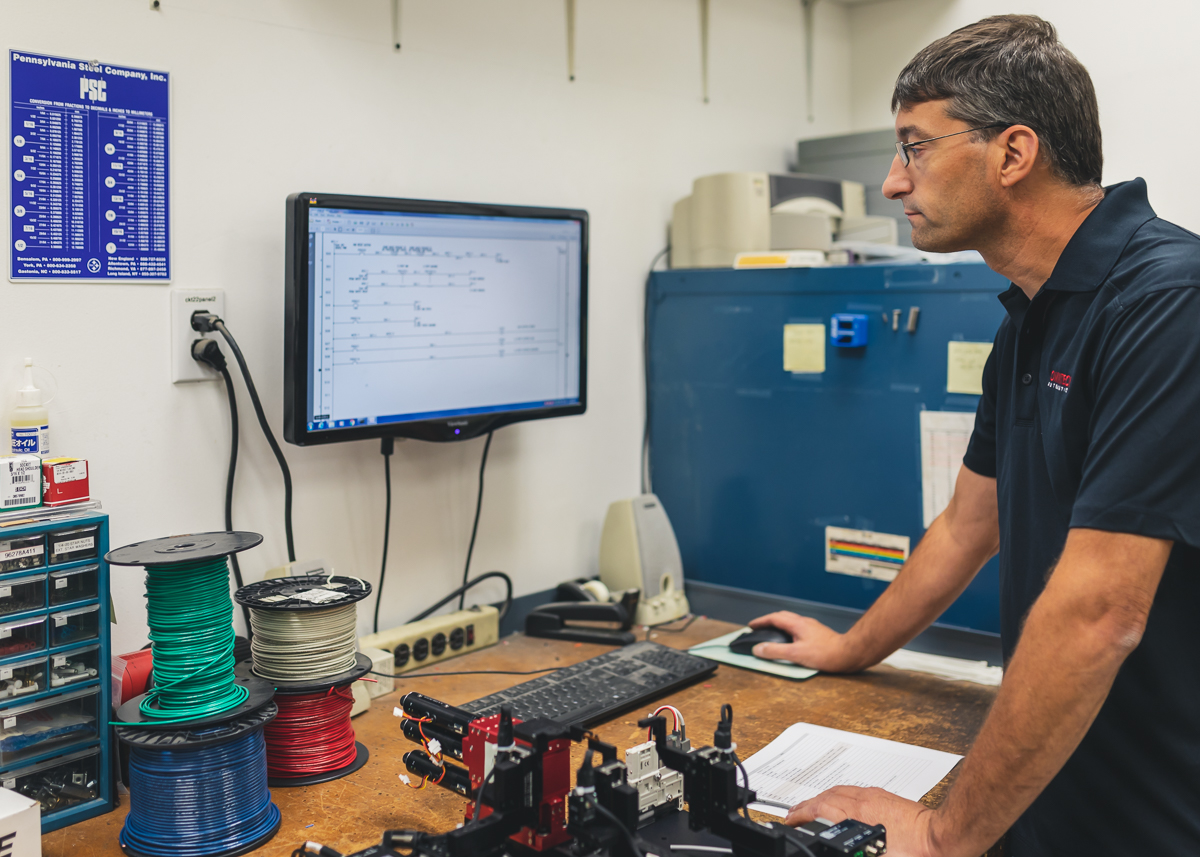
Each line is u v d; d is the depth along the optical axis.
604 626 1.80
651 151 2.12
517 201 1.83
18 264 1.21
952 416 1.68
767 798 1.12
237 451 1.44
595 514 2.04
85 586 1.12
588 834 0.84
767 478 1.95
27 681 1.07
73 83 1.24
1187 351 0.86
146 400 1.34
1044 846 1.06
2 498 1.06
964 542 1.38
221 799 1.02
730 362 1.99
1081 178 1.02
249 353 1.45
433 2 1.65
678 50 2.17
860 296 1.78
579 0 1.92
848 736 1.30
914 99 1.06
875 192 2.36
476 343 1.61
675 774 0.98
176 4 1.33
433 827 1.06
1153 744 0.98
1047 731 0.88
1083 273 1.01
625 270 2.07
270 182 1.46
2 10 1.17
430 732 1.08
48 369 1.25
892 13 2.63
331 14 1.51
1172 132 2.17
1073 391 1.00
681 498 2.10
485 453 1.79
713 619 1.95
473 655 1.67
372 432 1.48
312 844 0.90
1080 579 0.87
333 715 1.20
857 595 1.84
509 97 1.80
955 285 1.66
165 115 1.33
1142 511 0.85
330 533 1.57
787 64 2.51
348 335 1.43
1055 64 0.99
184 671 1.03
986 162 1.02
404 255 1.49
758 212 2.02
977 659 1.65
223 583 1.08
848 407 1.82
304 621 1.17
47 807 1.09
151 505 1.35
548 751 0.89
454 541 1.77
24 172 1.21
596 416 2.03
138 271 1.32
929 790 1.14
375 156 1.59
